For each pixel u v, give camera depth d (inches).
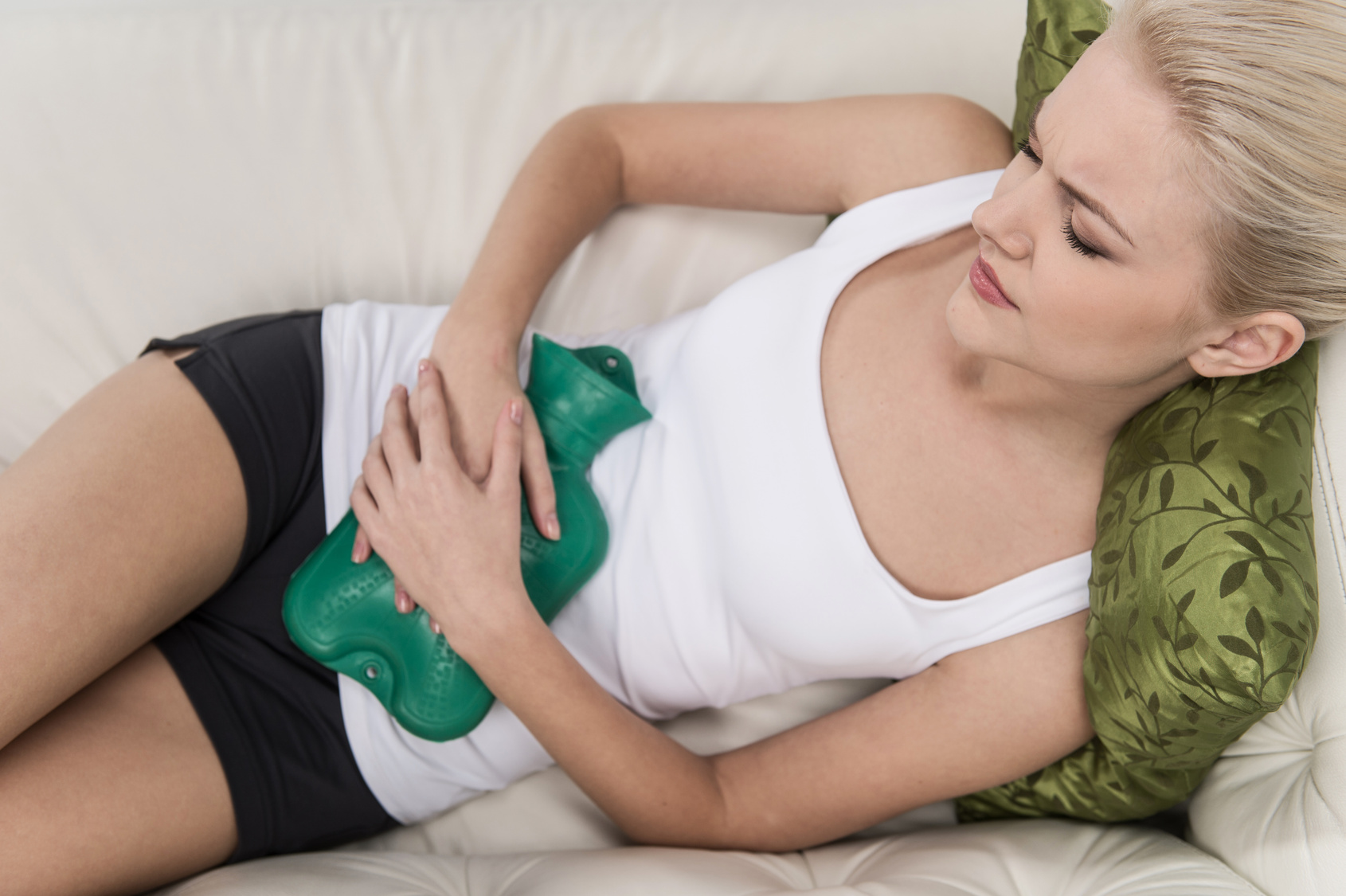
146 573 32.3
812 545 34.7
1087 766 36.2
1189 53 24.6
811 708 42.6
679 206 49.0
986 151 39.8
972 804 40.3
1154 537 30.2
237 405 35.6
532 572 35.9
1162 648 29.7
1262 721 34.2
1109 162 25.8
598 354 39.3
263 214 47.7
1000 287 29.7
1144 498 30.9
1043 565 34.2
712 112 44.2
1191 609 29.0
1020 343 30.0
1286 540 29.1
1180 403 31.7
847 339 36.3
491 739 37.7
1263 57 24.0
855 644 35.8
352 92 48.9
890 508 34.7
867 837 40.4
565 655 34.3
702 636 37.7
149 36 47.9
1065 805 37.3
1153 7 25.4
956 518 34.5
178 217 47.0
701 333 38.5
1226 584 28.7
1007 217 28.2
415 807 38.5
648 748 35.2
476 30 50.2
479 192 49.3
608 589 38.0
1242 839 33.5
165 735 33.8
